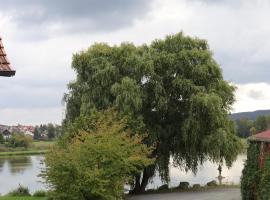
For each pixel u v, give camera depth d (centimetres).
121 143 2425
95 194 2245
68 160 2212
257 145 2348
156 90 3544
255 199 2336
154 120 3719
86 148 2289
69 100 3756
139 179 3744
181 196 3231
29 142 12938
